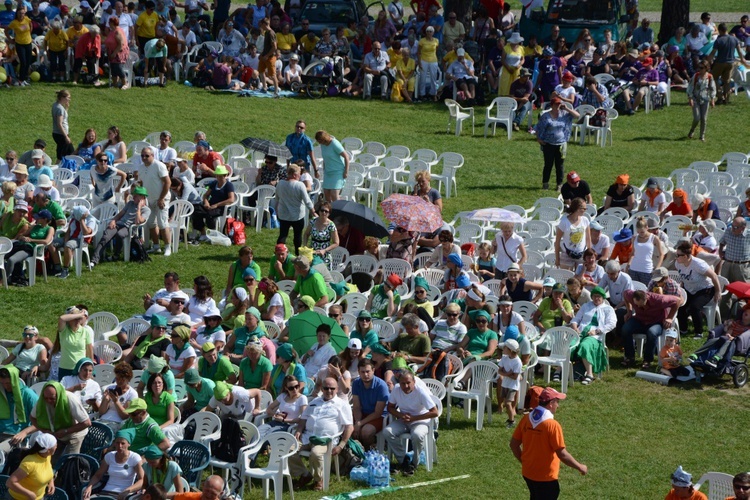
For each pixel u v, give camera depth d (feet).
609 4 404.16
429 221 229.86
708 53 401.29
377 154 312.91
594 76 371.76
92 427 156.56
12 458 150.61
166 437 151.53
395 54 383.86
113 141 287.89
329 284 214.07
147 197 251.39
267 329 194.29
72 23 394.93
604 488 156.56
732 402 186.09
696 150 333.83
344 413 158.92
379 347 174.29
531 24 410.52
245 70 386.73
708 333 213.05
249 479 153.79
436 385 174.60
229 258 252.83
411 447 165.17
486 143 339.57
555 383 192.24
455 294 202.49
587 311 197.47
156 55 377.50
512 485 156.56
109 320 197.88
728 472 161.38
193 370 164.14
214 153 281.54
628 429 175.73
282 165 275.18
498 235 226.38
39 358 179.93
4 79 362.12
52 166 285.43
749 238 218.59
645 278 217.15
